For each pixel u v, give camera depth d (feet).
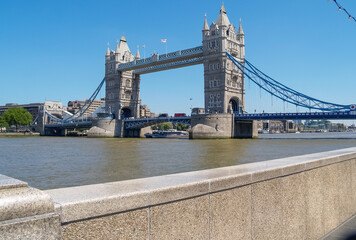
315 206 22.56
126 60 536.01
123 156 169.48
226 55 400.67
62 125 574.15
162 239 12.73
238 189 16.29
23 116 599.16
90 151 206.59
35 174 111.14
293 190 20.33
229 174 16.11
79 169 121.60
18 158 164.66
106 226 11.03
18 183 9.75
